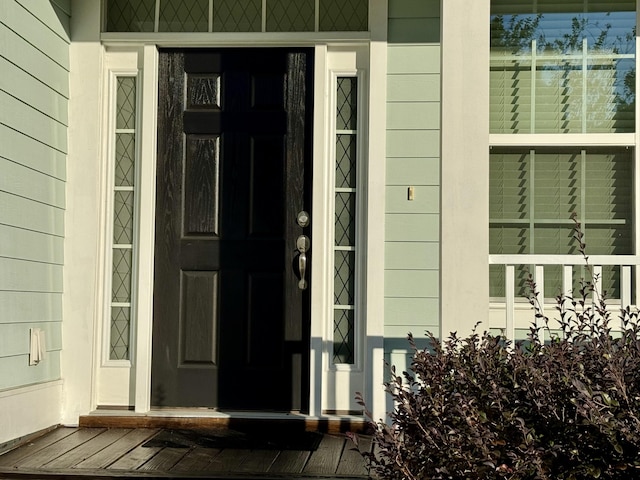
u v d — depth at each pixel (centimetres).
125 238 507
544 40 491
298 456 418
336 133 505
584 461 250
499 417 263
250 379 496
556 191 486
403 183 495
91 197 492
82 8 500
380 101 495
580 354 285
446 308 359
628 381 261
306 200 500
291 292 498
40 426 457
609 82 488
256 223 502
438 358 289
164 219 503
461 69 364
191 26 506
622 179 484
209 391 498
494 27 493
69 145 495
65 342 488
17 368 431
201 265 501
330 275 498
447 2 366
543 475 240
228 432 473
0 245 410
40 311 458
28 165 440
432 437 265
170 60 508
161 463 399
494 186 489
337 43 500
